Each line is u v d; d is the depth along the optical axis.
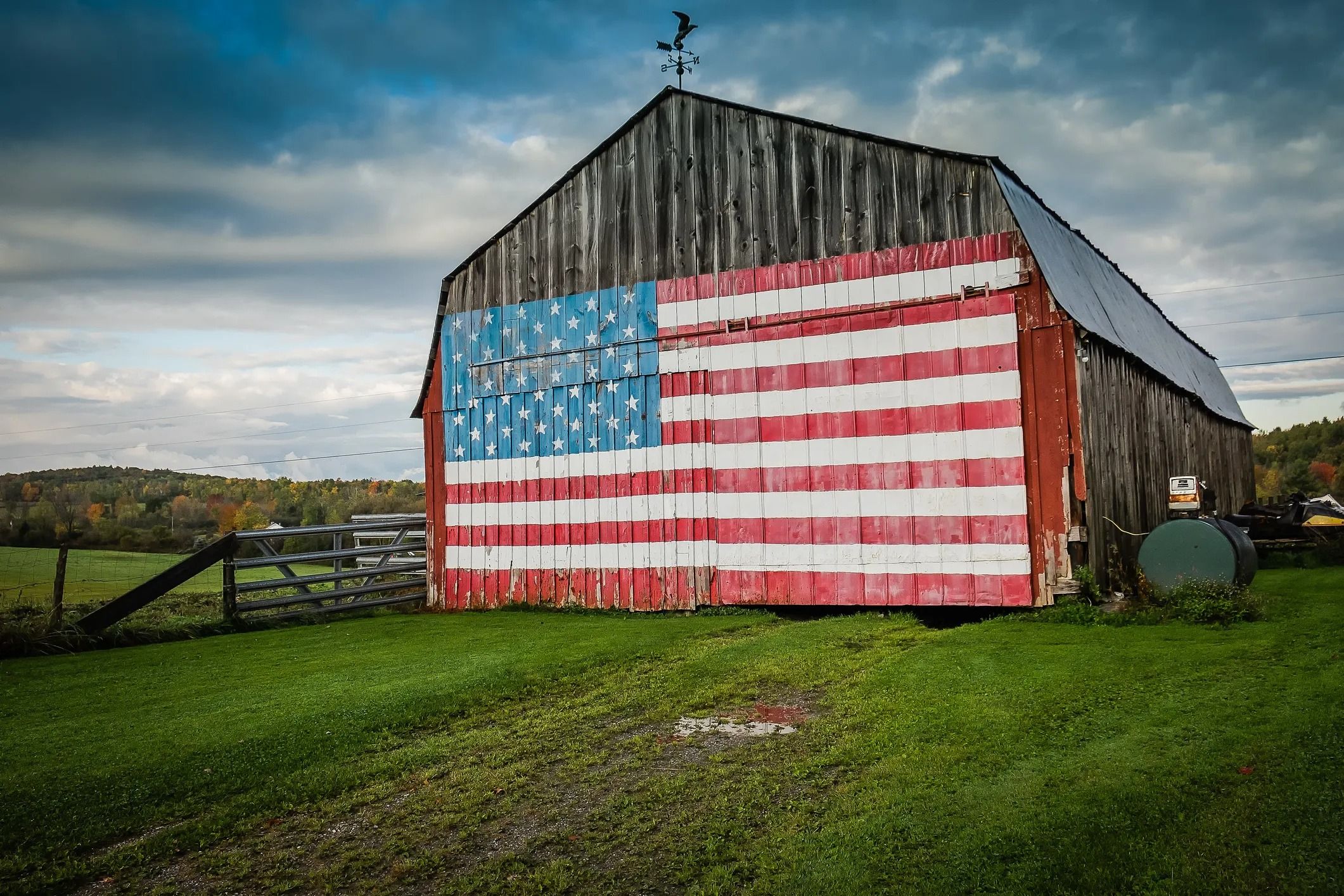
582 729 8.24
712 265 15.35
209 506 53.84
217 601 19.30
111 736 8.08
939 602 13.10
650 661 10.91
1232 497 28.48
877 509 13.66
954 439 13.17
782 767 6.90
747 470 14.77
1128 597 12.86
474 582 17.45
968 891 4.62
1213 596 11.20
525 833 6.05
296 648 12.64
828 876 5.00
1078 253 16.80
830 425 14.12
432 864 5.65
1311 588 13.88
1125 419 14.76
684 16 15.95
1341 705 6.67
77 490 54.91
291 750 7.63
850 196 14.26
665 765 7.17
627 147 16.36
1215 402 26.58
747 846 5.58
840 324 14.14
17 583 22.25
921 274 13.59
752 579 14.61
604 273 16.42
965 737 6.96
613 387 16.12
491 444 17.48
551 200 17.12
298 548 39.09
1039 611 12.24
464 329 18.05
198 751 7.61
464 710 8.92
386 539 23.95
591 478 16.25
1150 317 23.45
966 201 13.34
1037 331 12.70
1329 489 71.06
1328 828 4.76
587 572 16.16
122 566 28.14
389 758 7.52
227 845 6.05
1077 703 7.51
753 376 14.82
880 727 7.50
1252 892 4.27
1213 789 5.44
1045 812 5.36
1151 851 4.75
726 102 15.40
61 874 5.61
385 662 11.16
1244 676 7.89
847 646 10.96
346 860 5.75
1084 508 12.24
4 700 9.57
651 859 5.53
